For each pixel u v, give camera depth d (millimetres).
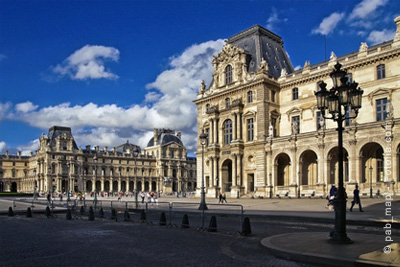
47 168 187125
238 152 82875
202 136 48562
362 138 61844
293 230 28188
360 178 61844
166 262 17297
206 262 17234
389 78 65062
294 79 80500
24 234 27844
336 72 21156
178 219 39688
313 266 16266
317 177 70750
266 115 80562
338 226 20156
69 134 198375
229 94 88812
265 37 93875
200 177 95750
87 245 22250
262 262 17125
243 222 26422
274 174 76750
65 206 65812
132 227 32125
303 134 71062
